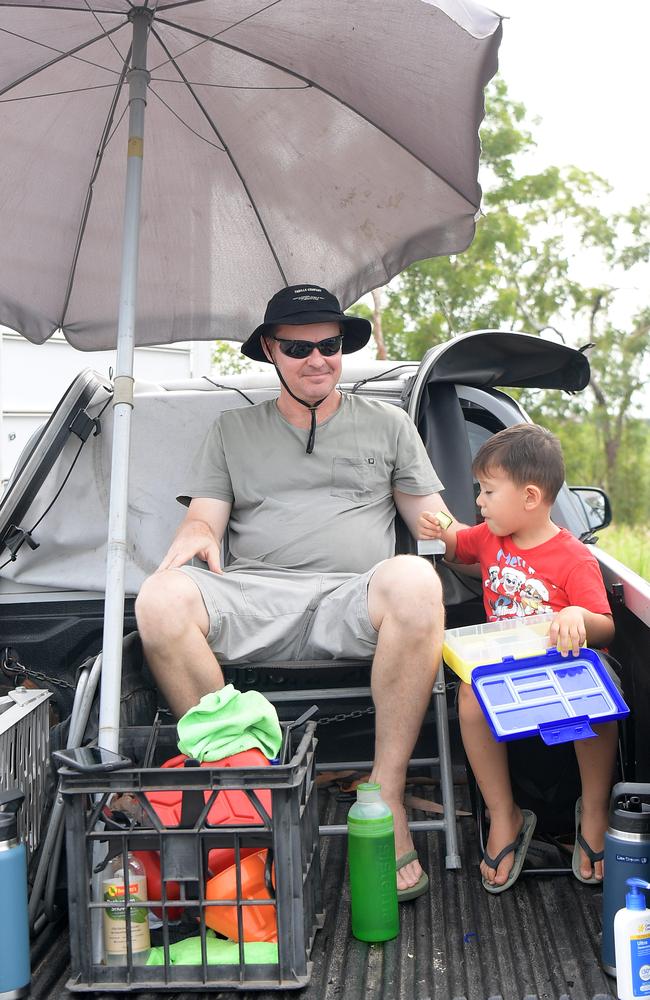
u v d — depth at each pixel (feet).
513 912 7.92
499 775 8.41
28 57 9.34
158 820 6.79
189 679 8.65
